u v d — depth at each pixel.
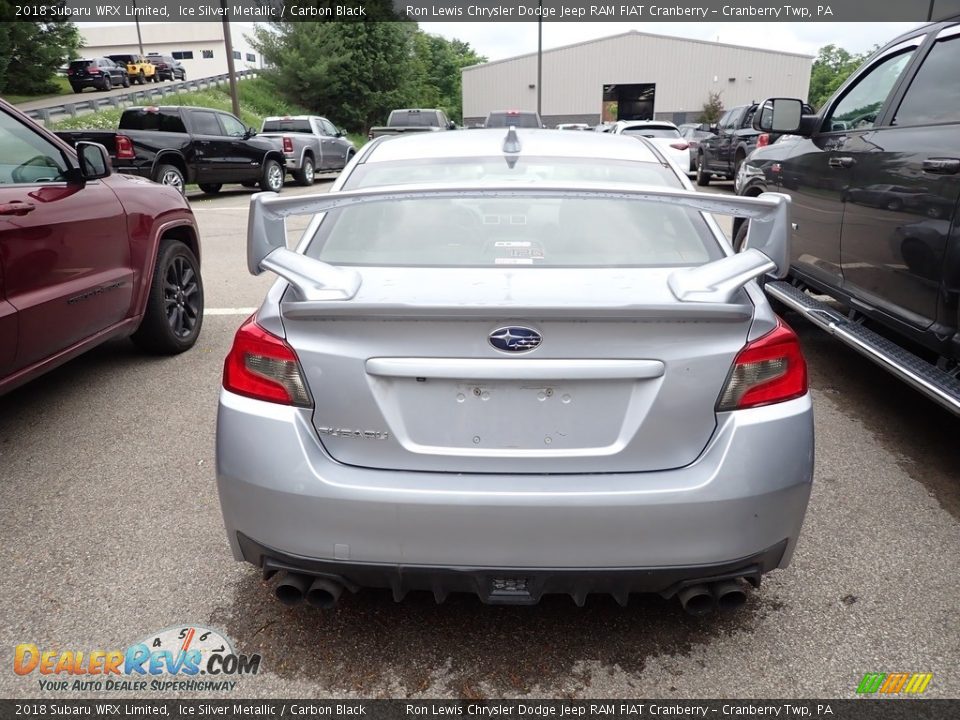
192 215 5.26
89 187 4.07
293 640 2.33
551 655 2.26
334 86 48.09
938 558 2.72
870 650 2.27
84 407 4.19
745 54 48.22
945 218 3.19
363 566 1.97
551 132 3.39
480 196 2.13
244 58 67.62
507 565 1.94
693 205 2.14
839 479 3.33
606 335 1.90
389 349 1.93
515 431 1.95
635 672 2.20
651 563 1.93
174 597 2.53
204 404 4.24
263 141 16.42
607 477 1.94
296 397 1.97
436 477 1.95
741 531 1.93
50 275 3.62
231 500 2.04
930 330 3.36
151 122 14.10
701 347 1.93
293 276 2.03
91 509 3.09
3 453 3.61
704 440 1.96
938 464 3.48
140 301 4.55
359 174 2.90
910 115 3.74
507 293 2.01
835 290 4.36
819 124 4.80
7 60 39.66
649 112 58.47
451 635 2.35
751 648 2.28
